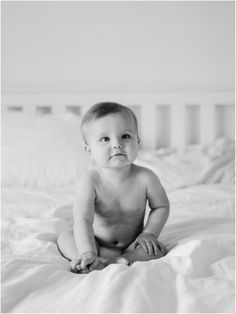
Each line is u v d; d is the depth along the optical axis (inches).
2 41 85.0
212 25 85.4
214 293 23.9
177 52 85.6
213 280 25.7
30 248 33.0
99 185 35.9
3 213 45.3
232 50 85.4
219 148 73.0
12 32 84.8
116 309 22.3
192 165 65.0
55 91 84.0
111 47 85.6
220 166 64.6
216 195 52.5
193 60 85.7
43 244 34.0
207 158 66.6
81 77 85.5
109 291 23.6
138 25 85.3
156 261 29.2
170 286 25.4
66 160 62.9
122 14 85.0
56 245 35.9
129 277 25.7
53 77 85.4
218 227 40.2
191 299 23.1
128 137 34.7
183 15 85.1
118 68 85.7
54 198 53.1
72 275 28.2
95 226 37.2
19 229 38.3
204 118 83.0
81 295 24.1
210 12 85.2
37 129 66.8
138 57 85.6
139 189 36.5
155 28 85.4
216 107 86.1
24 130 66.5
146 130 82.9
